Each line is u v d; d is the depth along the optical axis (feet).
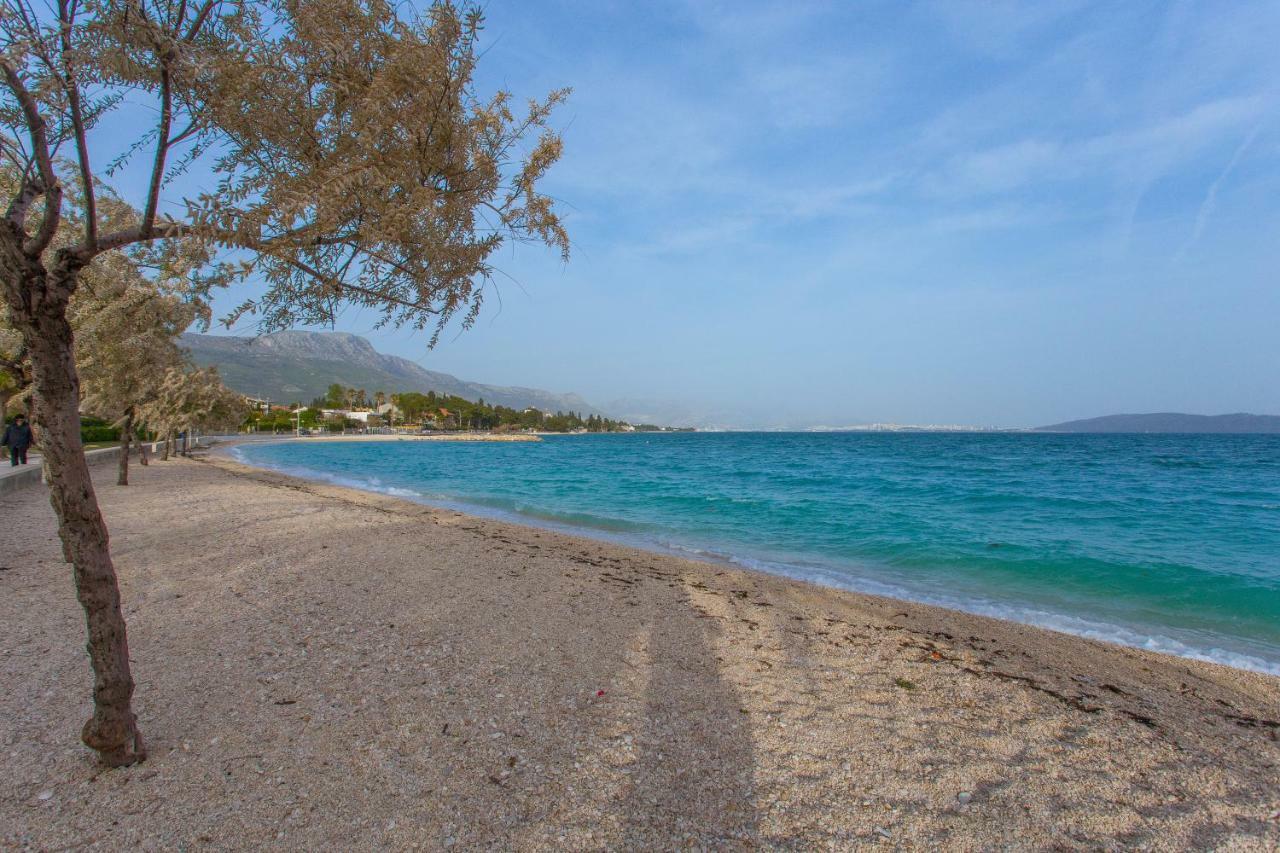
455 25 9.37
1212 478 96.84
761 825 10.16
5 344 31.76
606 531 48.01
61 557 26.94
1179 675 19.49
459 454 208.44
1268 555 38.55
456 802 10.34
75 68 7.79
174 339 49.14
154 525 36.96
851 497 70.33
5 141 8.86
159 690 14.14
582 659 17.48
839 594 28.78
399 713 13.48
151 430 87.86
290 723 12.82
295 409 472.85
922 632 23.08
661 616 22.71
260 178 8.76
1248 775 12.78
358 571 26.81
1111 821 10.82
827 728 13.97
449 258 10.36
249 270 8.45
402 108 9.01
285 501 52.90
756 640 20.58
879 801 11.07
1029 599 29.27
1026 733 14.29
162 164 9.07
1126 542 42.86
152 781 10.53
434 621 20.18
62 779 10.45
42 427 9.53
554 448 279.28
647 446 307.78
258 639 17.79
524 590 25.17
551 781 11.14
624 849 9.37
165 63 8.27
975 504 63.72
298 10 8.63
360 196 9.00
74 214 25.26
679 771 11.73
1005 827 10.46
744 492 76.54
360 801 10.23
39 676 14.57
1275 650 22.61
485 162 9.98
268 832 9.34
